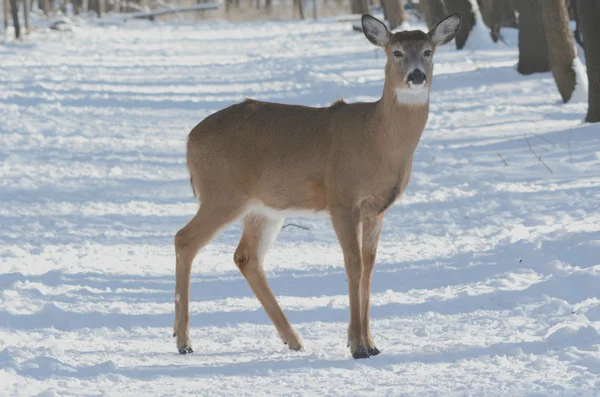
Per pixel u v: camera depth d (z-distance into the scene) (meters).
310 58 60.09
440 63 49.78
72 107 41.31
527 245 18.80
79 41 78.31
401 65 13.50
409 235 21.11
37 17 107.06
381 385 11.85
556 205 22.27
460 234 20.83
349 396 11.37
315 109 14.47
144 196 25.77
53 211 23.98
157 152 31.73
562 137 29.52
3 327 14.71
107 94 45.41
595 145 28.03
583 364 12.26
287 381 12.19
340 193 13.92
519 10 43.47
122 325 15.37
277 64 58.16
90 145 32.88
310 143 14.16
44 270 18.75
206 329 15.32
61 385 11.83
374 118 13.77
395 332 14.63
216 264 19.56
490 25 59.19
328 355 13.60
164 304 16.66
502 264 18.09
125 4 118.38
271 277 18.39
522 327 14.32
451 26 14.21
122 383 12.07
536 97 37.72
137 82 51.06
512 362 12.58
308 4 155.75
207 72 56.19
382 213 14.23
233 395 11.50
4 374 11.86
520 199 23.09
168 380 12.26
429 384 11.77
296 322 15.56
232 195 14.53
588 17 30.33
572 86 35.59
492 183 24.95
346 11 145.88
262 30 93.62
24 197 25.39
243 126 14.51
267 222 14.85
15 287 17.06
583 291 15.80
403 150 13.82
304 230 22.50
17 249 20.17
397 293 16.95
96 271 18.72
